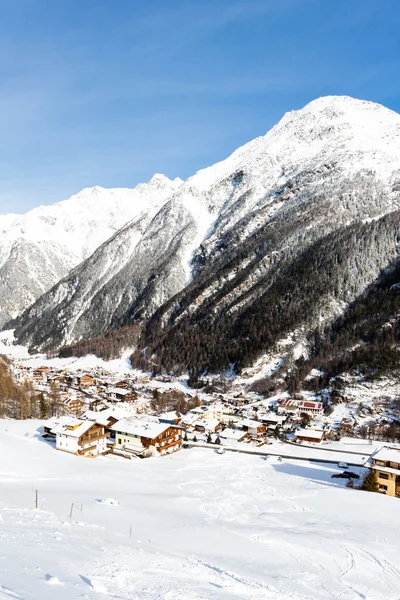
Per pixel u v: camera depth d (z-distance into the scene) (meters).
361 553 43.84
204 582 27.45
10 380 154.25
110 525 42.88
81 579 23.25
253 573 32.94
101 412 121.81
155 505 59.50
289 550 42.53
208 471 89.81
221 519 55.69
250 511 62.34
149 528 44.78
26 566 23.34
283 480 85.94
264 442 122.44
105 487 69.38
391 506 70.81
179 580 26.66
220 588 26.94
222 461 100.00
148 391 196.50
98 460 93.31
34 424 115.50
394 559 43.09
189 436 125.69
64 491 62.12
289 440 128.50
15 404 138.62
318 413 153.88
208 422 134.62
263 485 80.62
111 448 104.75
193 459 100.75
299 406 156.88
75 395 178.88
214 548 40.06
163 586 24.69
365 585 35.19
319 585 33.22
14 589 19.09
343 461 104.38
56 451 94.94
